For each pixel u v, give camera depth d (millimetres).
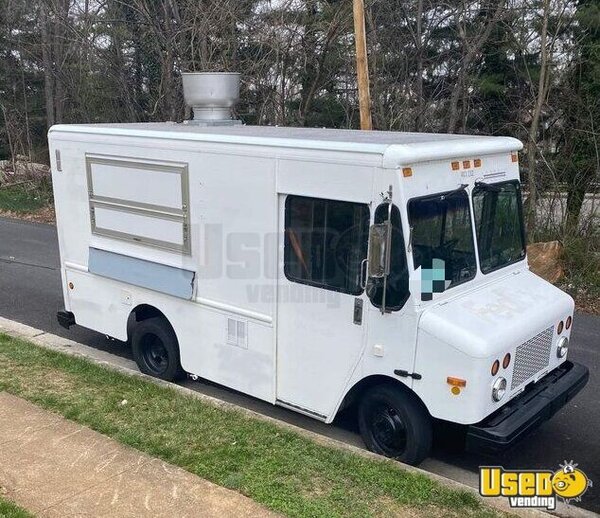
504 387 4699
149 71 17922
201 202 5750
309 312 5207
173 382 6578
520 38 14180
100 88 18750
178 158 5836
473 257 5180
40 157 22828
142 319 6816
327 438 5199
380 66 14398
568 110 13367
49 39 19359
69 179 6926
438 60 15781
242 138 5363
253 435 5148
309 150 4949
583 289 10531
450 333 4516
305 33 13852
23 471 4543
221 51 14539
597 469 5250
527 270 5984
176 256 6090
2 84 24094
